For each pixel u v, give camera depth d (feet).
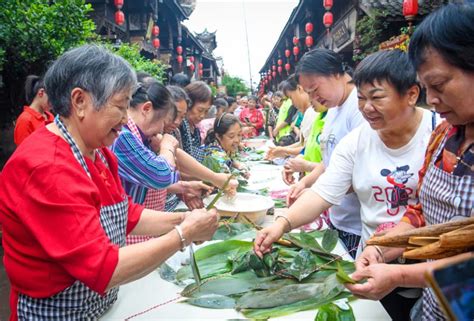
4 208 3.41
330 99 6.76
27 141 3.51
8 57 13.84
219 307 4.15
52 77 3.55
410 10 16.98
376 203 4.92
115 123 3.61
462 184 3.21
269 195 9.21
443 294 1.31
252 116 29.07
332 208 6.51
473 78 2.87
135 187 5.92
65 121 3.65
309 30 33.30
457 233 2.80
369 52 23.40
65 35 14.38
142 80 6.71
